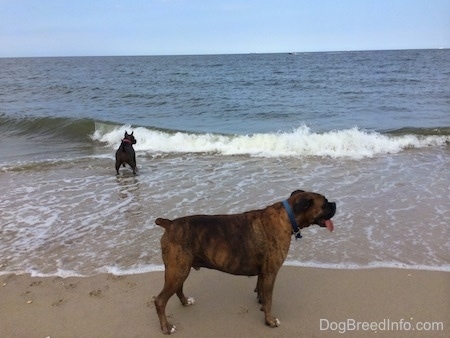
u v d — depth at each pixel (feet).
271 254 12.29
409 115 54.80
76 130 48.26
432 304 13.44
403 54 343.87
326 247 17.70
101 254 17.53
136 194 25.53
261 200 23.58
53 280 15.47
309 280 15.14
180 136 40.75
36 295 14.47
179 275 11.91
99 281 15.31
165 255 12.00
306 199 12.48
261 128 48.39
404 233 18.86
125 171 31.30
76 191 26.40
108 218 21.66
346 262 16.31
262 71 163.73
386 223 20.03
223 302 13.98
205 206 22.94
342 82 105.60
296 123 51.13
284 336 12.17
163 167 32.19
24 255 17.61
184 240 11.85
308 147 36.47
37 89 100.12
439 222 19.98
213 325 12.75
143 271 15.96
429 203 22.57
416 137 38.24
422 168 29.86
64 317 13.19
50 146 42.83
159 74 155.94
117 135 44.16
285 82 109.81
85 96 84.43
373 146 36.68
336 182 26.78
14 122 52.39
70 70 204.03
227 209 22.35
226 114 59.93
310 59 281.13
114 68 216.13
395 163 31.53
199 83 111.55
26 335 12.34
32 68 239.30
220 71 169.17
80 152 39.55
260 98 76.64
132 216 21.86
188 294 14.51
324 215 12.58
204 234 12.03
